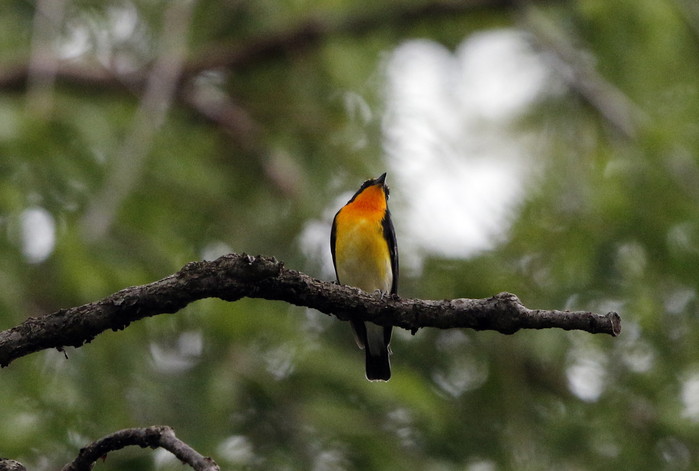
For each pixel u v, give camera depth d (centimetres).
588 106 1585
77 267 1020
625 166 1350
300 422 1148
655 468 1250
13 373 1000
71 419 998
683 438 1251
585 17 1592
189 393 1116
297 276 561
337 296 570
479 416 1291
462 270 1290
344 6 1541
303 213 1395
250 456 1111
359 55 1493
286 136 1500
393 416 1223
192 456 485
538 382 1341
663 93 1565
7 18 1466
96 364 1056
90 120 1234
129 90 1459
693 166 1349
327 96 1545
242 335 1167
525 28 1586
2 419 946
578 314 537
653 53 1567
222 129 1544
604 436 1252
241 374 1172
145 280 1059
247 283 545
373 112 1451
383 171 1402
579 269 1292
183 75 1516
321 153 1482
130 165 1159
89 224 1047
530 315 548
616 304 1277
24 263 1083
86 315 531
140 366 1105
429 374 1316
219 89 1585
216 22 1600
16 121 1105
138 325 1121
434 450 1237
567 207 1374
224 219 1373
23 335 528
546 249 1328
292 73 1573
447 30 1612
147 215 1209
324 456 1127
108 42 1548
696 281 1288
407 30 1594
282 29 1544
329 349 1207
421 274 1309
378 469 1122
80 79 1462
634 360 1286
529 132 1644
